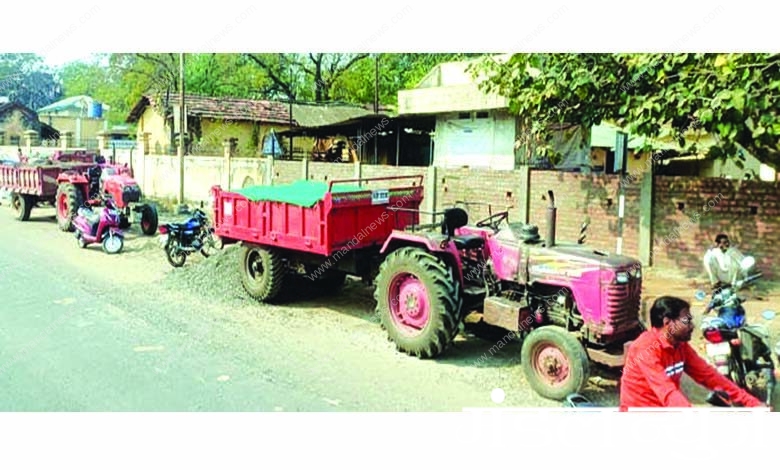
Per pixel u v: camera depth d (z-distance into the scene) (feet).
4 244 40.29
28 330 23.26
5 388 18.01
